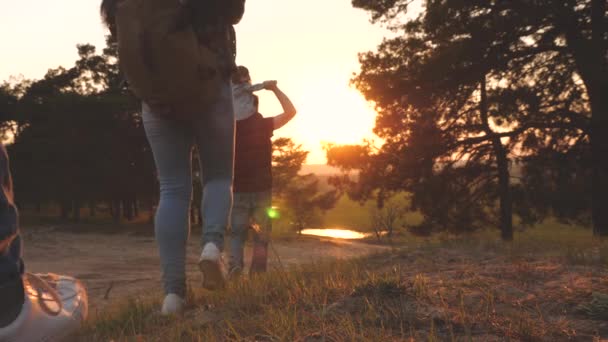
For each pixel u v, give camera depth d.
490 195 21.48
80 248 15.78
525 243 5.10
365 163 21.81
